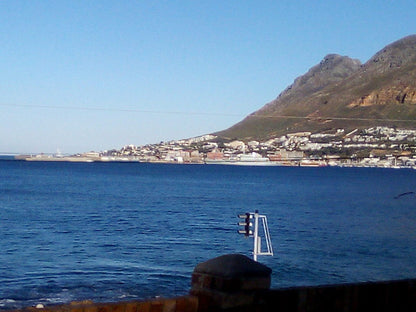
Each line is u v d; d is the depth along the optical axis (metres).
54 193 90.25
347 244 39.88
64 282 25.91
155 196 88.12
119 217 56.06
